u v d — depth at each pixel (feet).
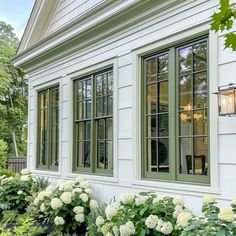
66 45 21.97
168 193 14.69
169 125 14.97
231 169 12.32
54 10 25.67
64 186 18.19
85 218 16.92
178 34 14.65
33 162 26.23
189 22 14.20
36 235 14.73
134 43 17.01
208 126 13.33
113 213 13.47
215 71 13.01
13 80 74.38
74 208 16.75
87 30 19.61
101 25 18.62
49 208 17.51
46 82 24.97
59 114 23.09
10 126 75.00
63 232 16.87
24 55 26.20
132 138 16.67
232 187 12.25
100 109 19.63
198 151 13.88
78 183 19.08
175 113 14.74
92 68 20.10
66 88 22.59
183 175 14.34
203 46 13.84
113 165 17.93
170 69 15.07
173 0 14.69
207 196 11.12
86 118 20.89
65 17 24.20
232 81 12.44
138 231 12.46
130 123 16.89
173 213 12.41
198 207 13.38
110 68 18.89
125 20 17.28
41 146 25.82
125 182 17.02
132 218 12.95
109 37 18.78
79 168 21.09
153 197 13.60
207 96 13.44
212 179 12.91
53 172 23.22
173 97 14.83
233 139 12.28
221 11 5.80
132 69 17.01
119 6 16.94
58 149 23.18
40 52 24.27
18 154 76.89
